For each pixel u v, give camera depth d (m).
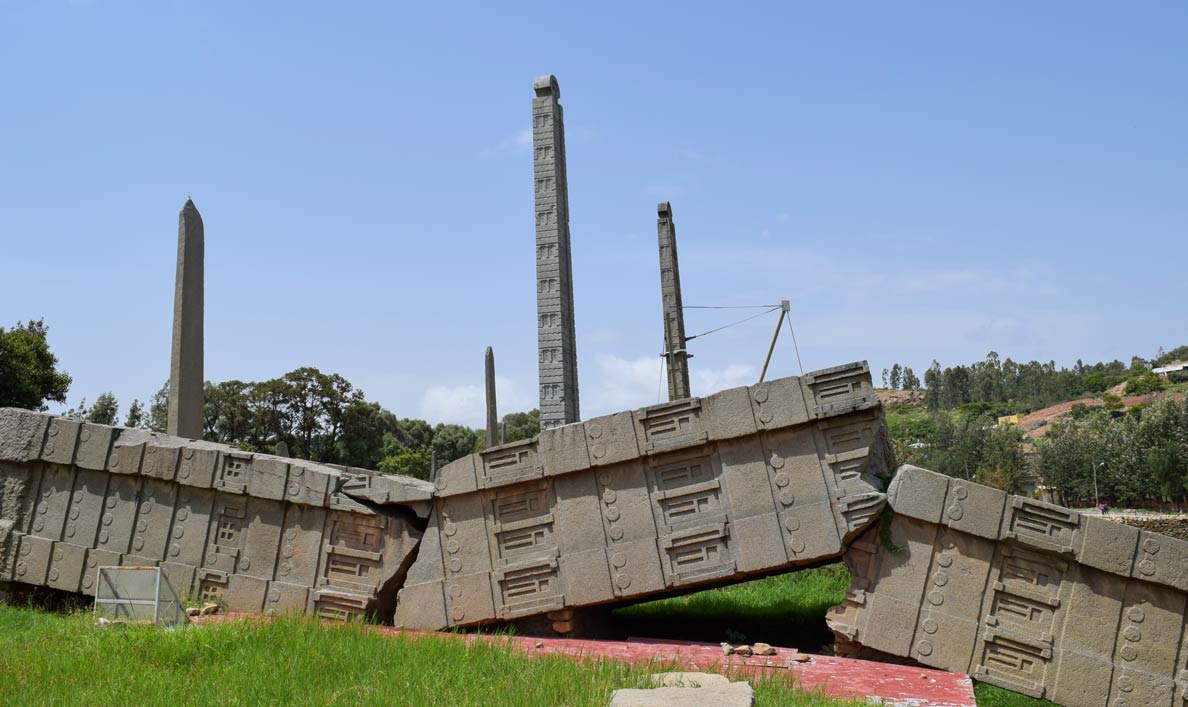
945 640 10.97
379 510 13.28
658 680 8.02
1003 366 170.25
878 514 11.50
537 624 12.62
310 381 44.47
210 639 9.23
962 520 11.09
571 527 12.51
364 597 12.93
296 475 13.48
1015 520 10.96
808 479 11.82
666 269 23.97
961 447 76.31
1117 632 10.53
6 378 33.72
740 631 13.90
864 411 11.80
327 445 46.03
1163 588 10.46
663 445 12.26
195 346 18.56
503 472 12.78
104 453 14.12
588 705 7.11
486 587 12.62
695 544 12.04
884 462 13.20
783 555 11.69
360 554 13.23
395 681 8.02
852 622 11.34
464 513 12.97
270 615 11.32
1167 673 10.27
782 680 8.83
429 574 12.88
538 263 22.08
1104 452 63.75
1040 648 10.65
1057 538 10.79
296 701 7.54
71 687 7.91
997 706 10.25
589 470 12.58
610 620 14.10
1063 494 65.50
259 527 13.62
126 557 13.84
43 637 9.98
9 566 13.98
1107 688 10.38
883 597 11.28
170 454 13.91
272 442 44.06
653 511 12.27
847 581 18.41
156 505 13.98
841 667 10.52
